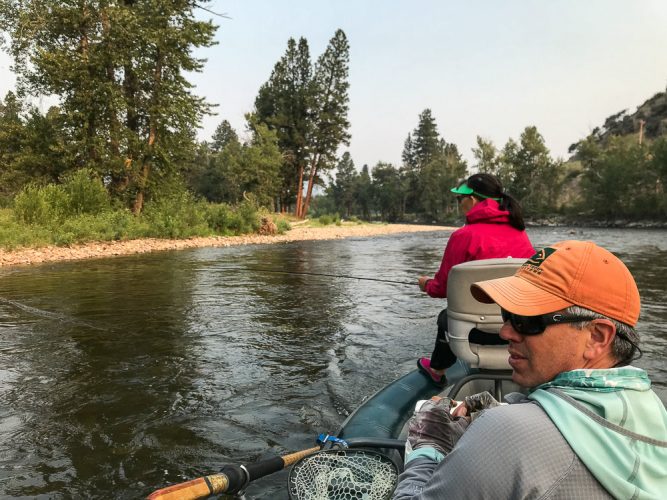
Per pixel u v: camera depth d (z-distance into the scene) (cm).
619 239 2780
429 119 12156
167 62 2798
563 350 107
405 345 549
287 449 311
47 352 523
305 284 1016
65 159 2603
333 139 6366
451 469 101
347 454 182
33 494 260
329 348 539
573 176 7938
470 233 307
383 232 4088
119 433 333
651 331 577
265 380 438
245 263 1451
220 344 555
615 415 96
